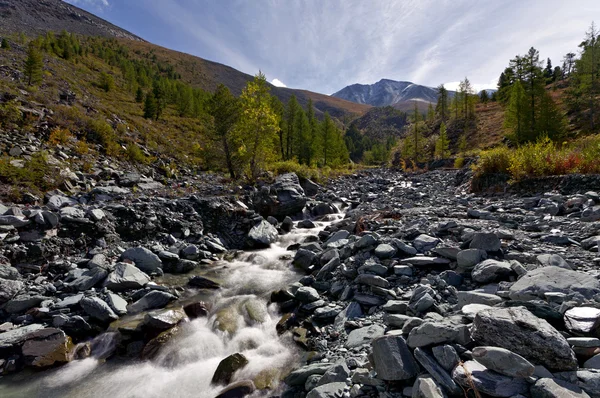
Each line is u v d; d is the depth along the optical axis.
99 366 5.71
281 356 5.54
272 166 26.36
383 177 37.44
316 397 3.71
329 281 7.91
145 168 21.16
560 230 7.80
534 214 9.97
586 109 47.06
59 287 7.87
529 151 15.16
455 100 79.06
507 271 5.39
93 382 5.29
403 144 75.56
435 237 8.27
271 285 8.63
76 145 18.91
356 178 34.38
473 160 40.00
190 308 7.19
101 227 10.42
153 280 9.01
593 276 4.42
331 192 23.14
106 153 20.50
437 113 92.50
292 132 51.41
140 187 16.81
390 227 9.84
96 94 47.72
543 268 4.67
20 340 5.79
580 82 47.84
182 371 5.53
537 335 2.93
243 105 22.11
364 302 6.30
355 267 7.68
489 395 2.78
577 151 15.21
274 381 4.83
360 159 121.12
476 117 74.62
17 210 9.35
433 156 63.56
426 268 6.82
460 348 3.32
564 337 3.14
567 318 3.42
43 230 9.14
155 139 31.45
